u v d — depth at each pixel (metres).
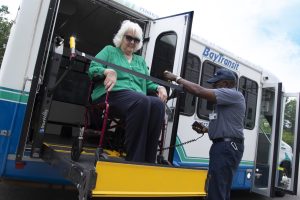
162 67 4.40
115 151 3.91
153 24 4.72
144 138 3.08
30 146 3.60
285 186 7.43
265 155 7.01
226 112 3.84
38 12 3.78
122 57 3.68
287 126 7.30
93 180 2.46
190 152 5.62
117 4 4.52
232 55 6.52
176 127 3.86
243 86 6.80
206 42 5.98
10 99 3.64
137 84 3.66
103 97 3.42
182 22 4.26
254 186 6.95
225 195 3.73
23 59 3.70
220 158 3.73
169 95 4.04
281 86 6.99
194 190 3.17
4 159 3.62
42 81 3.36
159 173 2.88
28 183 3.95
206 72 6.00
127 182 2.66
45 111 3.27
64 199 5.22
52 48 3.41
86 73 5.46
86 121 3.55
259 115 7.20
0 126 3.60
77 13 5.56
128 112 3.11
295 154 7.08
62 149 3.42
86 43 6.24
